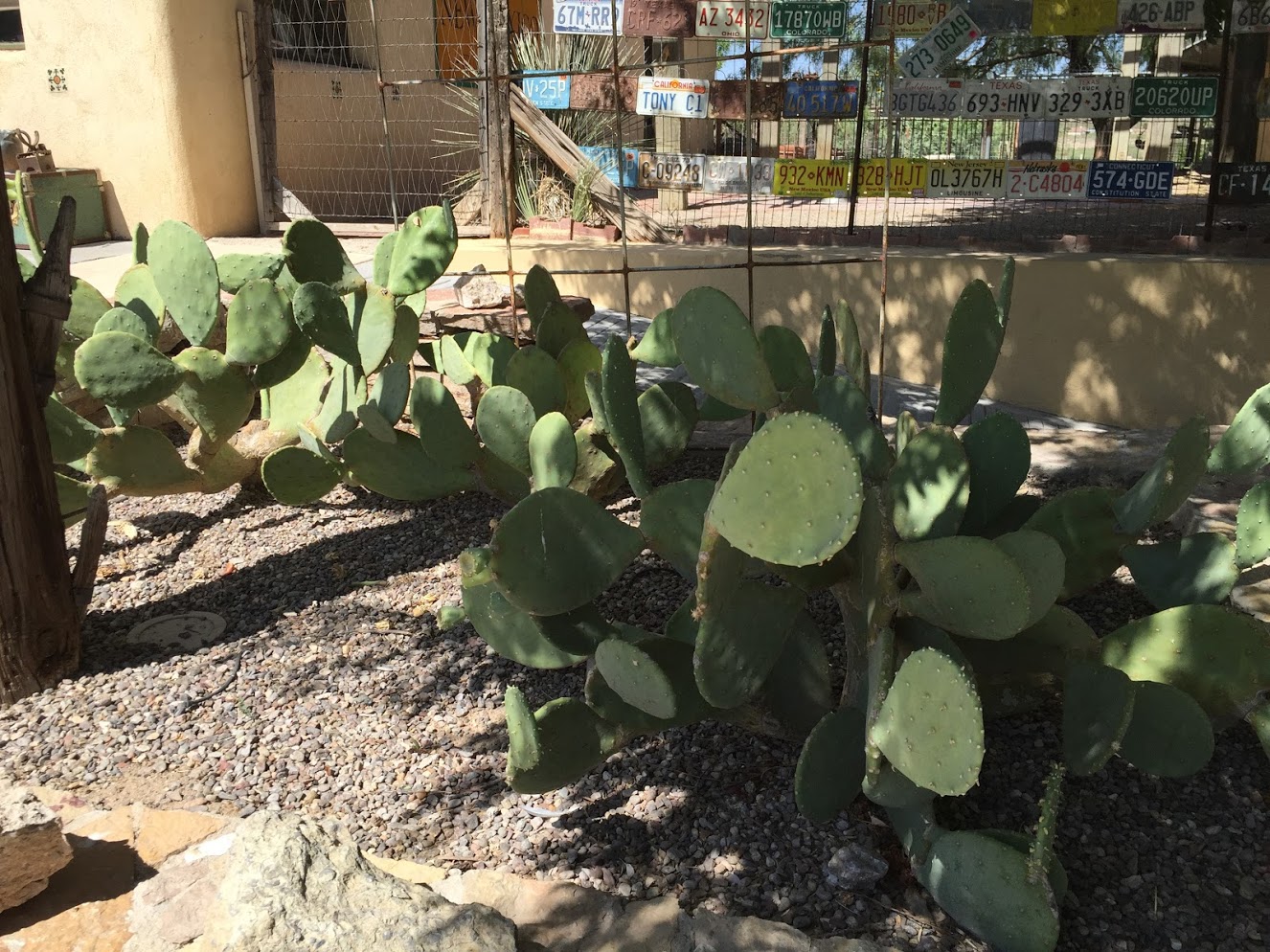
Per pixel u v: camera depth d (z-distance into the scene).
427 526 4.32
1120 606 3.35
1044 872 1.90
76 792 2.66
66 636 3.22
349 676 3.19
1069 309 5.43
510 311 4.95
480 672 3.17
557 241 7.37
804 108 6.42
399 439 4.00
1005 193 6.06
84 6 8.19
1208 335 5.14
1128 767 2.60
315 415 4.47
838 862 2.27
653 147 9.24
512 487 3.99
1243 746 2.69
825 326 2.93
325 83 9.40
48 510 3.13
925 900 2.21
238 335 3.99
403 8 9.61
